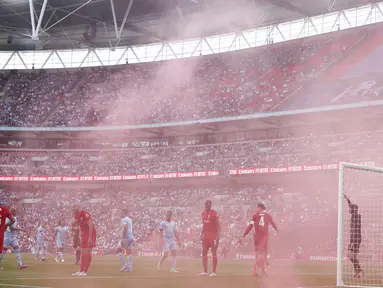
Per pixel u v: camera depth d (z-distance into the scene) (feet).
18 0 190.19
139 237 172.96
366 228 73.67
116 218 186.80
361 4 189.57
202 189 191.42
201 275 51.16
